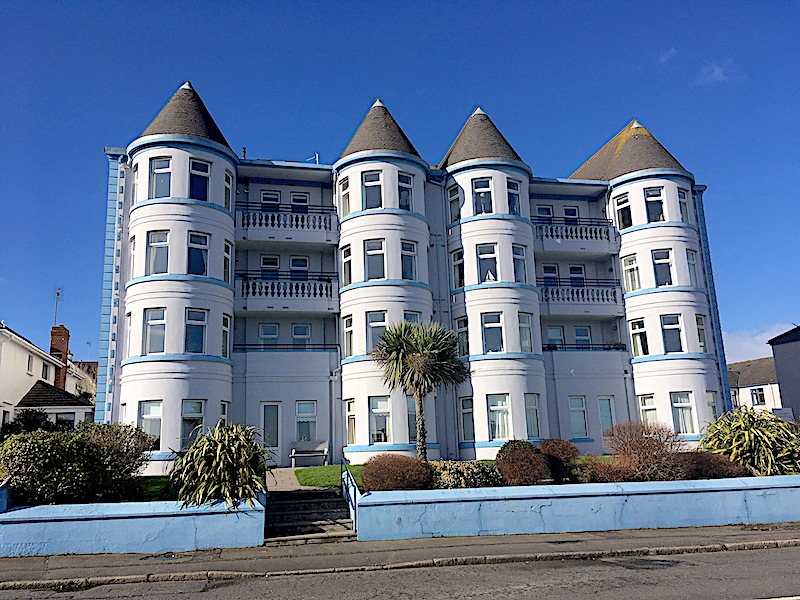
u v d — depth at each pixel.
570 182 31.06
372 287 26.19
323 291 27.52
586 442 28.36
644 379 28.97
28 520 13.66
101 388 24.38
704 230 32.16
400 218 26.92
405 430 24.97
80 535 13.79
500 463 19.12
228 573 12.02
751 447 19.69
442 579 11.56
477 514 15.72
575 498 16.36
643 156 30.92
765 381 52.72
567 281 31.56
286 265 29.00
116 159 26.69
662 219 30.08
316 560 13.02
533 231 29.72
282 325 28.23
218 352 24.48
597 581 11.18
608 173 32.06
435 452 25.64
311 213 28.55
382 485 17.06
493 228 27.81
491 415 26.33
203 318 24.42
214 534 14.31
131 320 24.17
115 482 15.85
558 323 30.97
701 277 30.03
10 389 33.03
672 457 19.27
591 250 30.42
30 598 10.62
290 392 26.48
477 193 28.48
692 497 17.16
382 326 25.98
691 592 10.23
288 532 15.48
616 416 28.95
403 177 27.70
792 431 20.33
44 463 14.69
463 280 28.00
